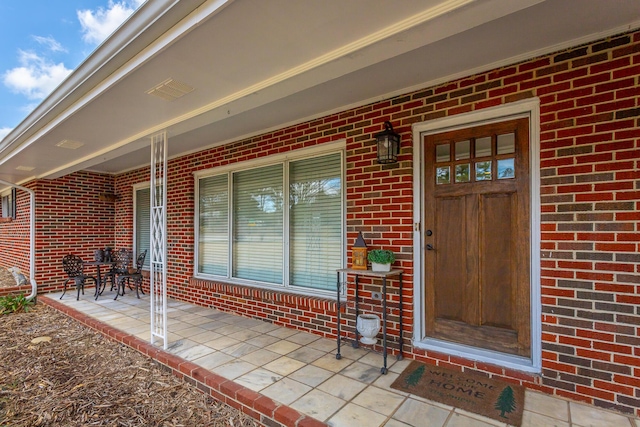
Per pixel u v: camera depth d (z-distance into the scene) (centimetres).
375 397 245
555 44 243
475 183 292
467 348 292
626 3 195
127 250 652
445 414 223
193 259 556
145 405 258
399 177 322
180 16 200
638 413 218
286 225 434
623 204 223
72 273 610
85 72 276
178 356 320
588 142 235
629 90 222
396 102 326
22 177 672
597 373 231
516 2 169
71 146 449
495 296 282
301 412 225
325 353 328
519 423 213
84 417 243
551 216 248
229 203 507
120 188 730
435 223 312
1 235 903
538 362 257
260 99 291
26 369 321
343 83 304
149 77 260
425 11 184
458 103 291
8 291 608
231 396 254
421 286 316
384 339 285
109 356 350
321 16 187
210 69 248
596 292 231
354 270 312
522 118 271
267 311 437
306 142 398
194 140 489
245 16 185
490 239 285
